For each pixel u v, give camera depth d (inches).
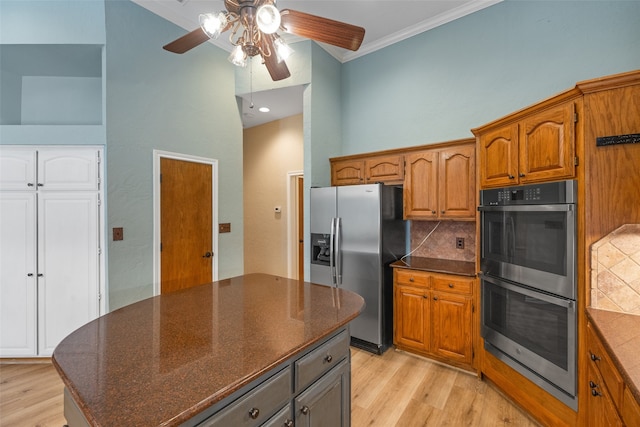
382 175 125.0
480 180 91.0
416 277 105.7
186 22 124.9
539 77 99.3
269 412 40.3
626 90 56.1
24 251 105.3
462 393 87.1
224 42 138.0
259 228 197.9
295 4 111.7
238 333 47.7
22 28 104.0
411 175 116.8
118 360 39.2
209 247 136.3
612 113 57.3
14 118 123.3
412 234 128.7
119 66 107.2
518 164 76.5
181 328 49.7
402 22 123.0
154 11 116.0
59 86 127.3
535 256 71.7
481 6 110.4
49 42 104.0
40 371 99.8
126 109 109.3
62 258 105.8
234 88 145.6
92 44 103.9
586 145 59.7
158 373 36.1
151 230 116.2
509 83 105.3
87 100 128.3
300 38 131.3
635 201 56.5
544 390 70.9
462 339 96.3
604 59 88.3
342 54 145.9
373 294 111.0
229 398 35.2
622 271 57.7
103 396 31.5
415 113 127.7
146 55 114.6
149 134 115.6
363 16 119.0
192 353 41.1
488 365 90.0
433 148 111.6
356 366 102.3
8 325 105.4
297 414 45.0
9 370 100.7
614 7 86.8
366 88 142.6
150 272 115.8
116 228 106.7
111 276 105.4
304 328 49.6
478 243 93.0
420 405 82.0
